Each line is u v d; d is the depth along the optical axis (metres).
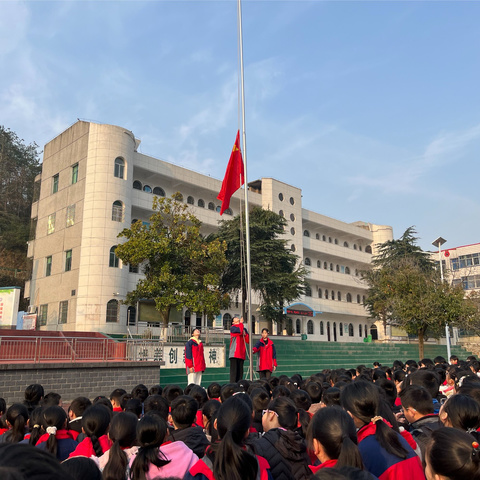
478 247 56.00
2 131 48.88
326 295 52.91
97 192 32.06
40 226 36.41
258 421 5.44
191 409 4.47
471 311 29.28
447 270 44.25
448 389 7.58
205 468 3.54
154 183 38.66
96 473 2.34
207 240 32.62
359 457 2.86
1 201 46.47
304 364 26.47
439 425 3.98
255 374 21.86
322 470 2.17
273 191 46.84
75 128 34.81
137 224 24.36
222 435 3.41
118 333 30.61
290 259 33.50
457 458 2.34
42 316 33.84
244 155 13.88
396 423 3.64
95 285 30.69
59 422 4.45
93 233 31.42
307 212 51.44
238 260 31.17
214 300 24.27
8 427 5.52
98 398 7.05
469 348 43.19
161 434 3.64
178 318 33.53
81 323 30.27
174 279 23.53
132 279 33.38
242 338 12.81
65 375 14.88
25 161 49.81
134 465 3.58
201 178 40.94
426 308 27.97
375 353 33.81
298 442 3.96
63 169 35.16
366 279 49.16
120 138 33.44
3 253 44.38
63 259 33.09
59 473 1.13
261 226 32.25
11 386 13.75
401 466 3.17
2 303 26.97
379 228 60.09
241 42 14.63
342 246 55.34
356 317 56.00
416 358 36.22
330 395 5.66
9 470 1.02
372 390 3.59
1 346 14.30
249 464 3.15
